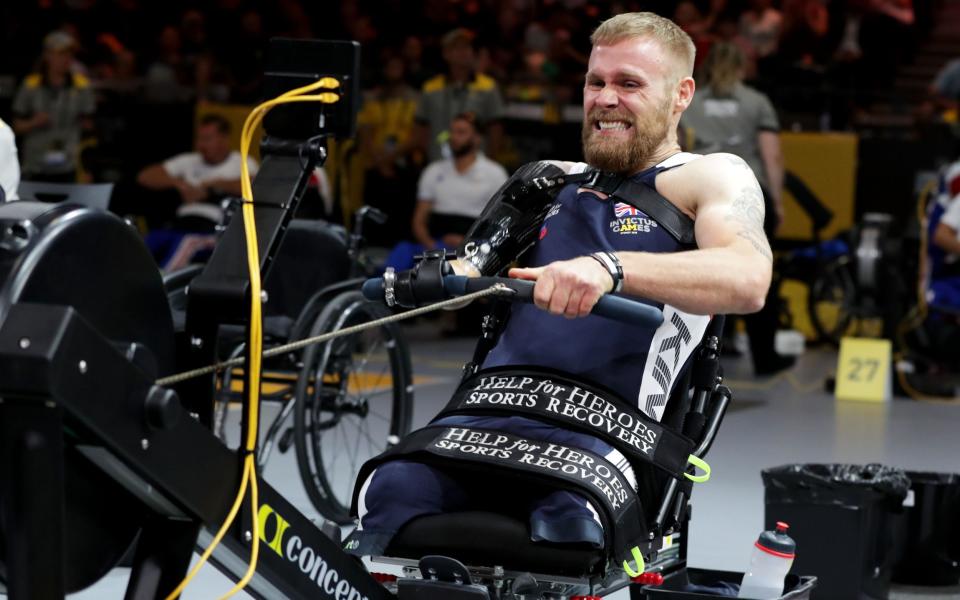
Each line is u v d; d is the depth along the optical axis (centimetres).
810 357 2138
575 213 645
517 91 2527
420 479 601
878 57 3034
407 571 600
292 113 572
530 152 2392
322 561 562
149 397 460
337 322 1024
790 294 2261
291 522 545
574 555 565
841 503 868
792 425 1547
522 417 612
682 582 744
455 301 538
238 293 517
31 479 434
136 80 2734
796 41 2992
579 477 572
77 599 839
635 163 645
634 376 617
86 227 468
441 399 1630
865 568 873
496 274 670
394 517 596
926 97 2455
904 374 1848
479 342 664
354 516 628
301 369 993
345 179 2358
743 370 1998
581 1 3341
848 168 2277
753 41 2888
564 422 602
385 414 1509
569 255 636
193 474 486
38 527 436
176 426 476
